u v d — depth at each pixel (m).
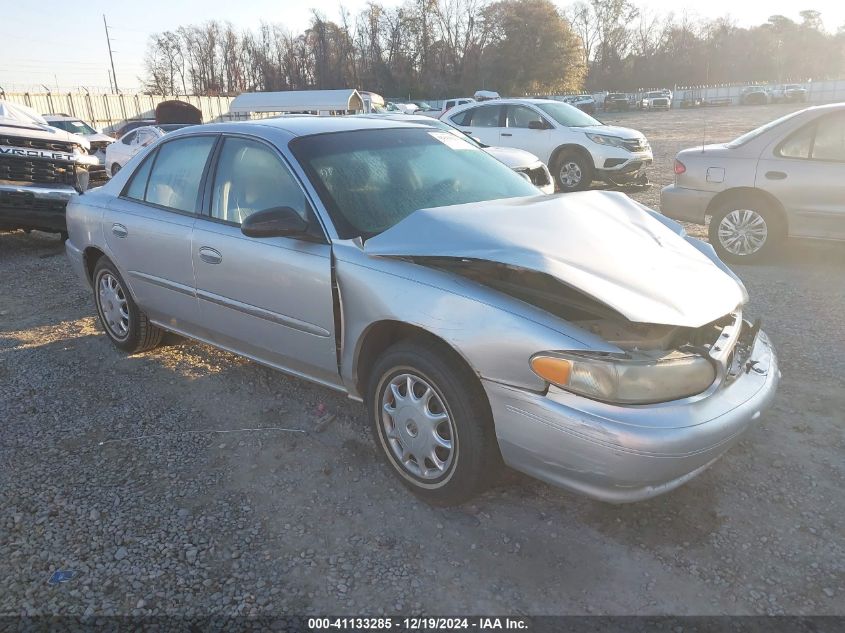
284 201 3.45
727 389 2.69
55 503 3.02
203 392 4.15
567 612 2.38
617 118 45.97
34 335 5.23
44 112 34.47
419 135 4.04
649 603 2.41
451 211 3.03
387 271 2.94
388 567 2.61
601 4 88.94
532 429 2.54
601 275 2.60
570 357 2.46
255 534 2.81
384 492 3.09
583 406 2.45
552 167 12.29
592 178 11.98
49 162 8.16
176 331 4.34
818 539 2.71
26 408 3.96
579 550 2.68
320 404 3.94
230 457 3.41
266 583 2.54
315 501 3.03
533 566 2.60
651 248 2.94
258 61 91.75
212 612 2.41
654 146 21.88
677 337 2.70
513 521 2.87
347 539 2.78
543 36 75.06
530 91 77.19
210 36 92.38
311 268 3.21
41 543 2.76
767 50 88.62
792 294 5.71
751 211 6.71
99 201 4.66
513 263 2.57
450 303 2.72
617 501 2.52
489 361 2.59
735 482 3.09
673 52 87.50
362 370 3.21
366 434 3.60
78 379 4.37
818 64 89.38
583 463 2.47
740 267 6.74
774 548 2.67
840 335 4.75
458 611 2.39
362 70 85.38
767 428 3.54
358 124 3.97
